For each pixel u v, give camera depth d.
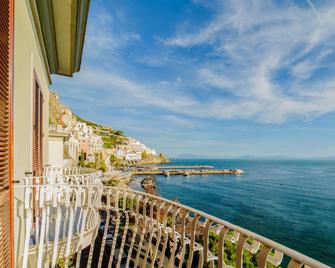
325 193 64.38
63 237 3.90
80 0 4.21
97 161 66.62
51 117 44.59
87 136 83.06
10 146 2.52
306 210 46.69
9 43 2.51
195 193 61.38
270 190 67.81
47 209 3.87
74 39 5.68
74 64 7.18
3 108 2.31
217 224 1.84
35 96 5.09
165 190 64.31
